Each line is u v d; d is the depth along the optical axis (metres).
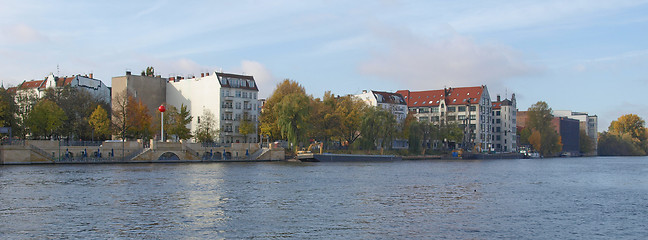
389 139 168.75
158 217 46.16
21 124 124.81
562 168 134.12
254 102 185.12
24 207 50.69
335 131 160.00
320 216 47.41
